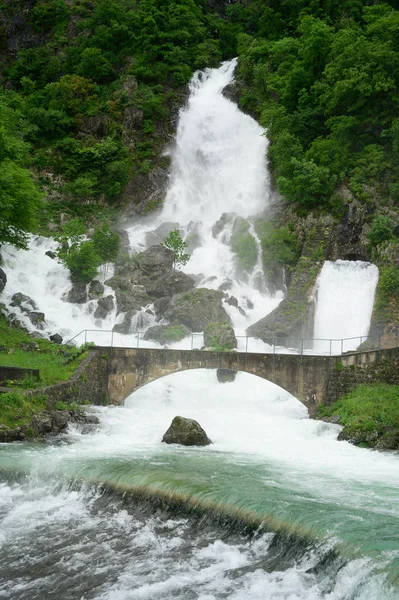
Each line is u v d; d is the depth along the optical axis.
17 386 35.28
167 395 42.75
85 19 101.38
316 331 58.56
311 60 76.44
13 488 24.00
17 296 55.72
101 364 40.59
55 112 86.81
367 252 62.69
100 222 75.88
